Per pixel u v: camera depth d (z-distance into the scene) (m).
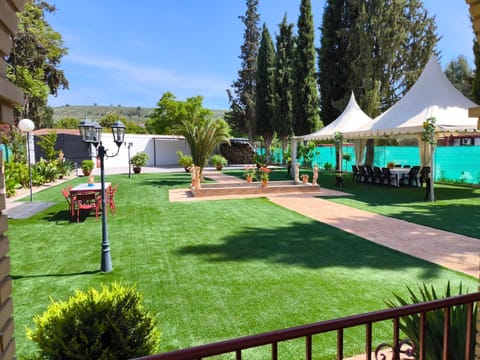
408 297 3.29
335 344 2.51
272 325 2.78
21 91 1.21
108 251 4.06
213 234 5.80
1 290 1.16
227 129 15.48
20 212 7.81
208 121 15.27
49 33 20.81
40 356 1.83
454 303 1.41
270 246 5.05
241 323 2.81
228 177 17.20
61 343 1.77
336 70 18.73
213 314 2.96
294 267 4.14
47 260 4.44
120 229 6.18
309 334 1.12
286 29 23.66
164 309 3.06
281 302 3.19
